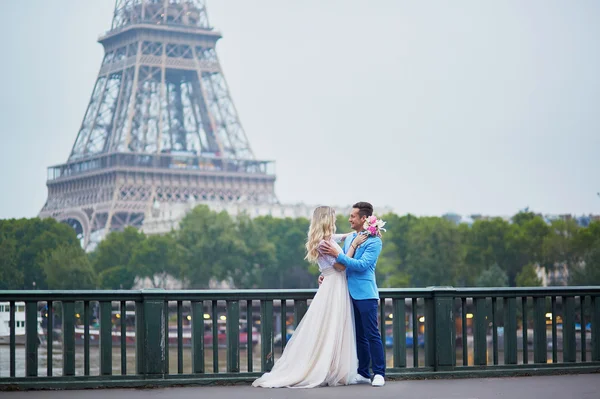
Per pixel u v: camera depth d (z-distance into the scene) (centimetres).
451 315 1711
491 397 1484
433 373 1691
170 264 17225
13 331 1591
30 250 17838
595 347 1786
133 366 7325
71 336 1599
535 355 1762
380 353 1606
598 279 13950
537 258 15650
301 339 1605
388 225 16525
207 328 9806
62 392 1548
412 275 16075
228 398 1472
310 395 1496
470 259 15812
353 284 1616
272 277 19000
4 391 1558
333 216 1631
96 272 17300
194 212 17700
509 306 1750
